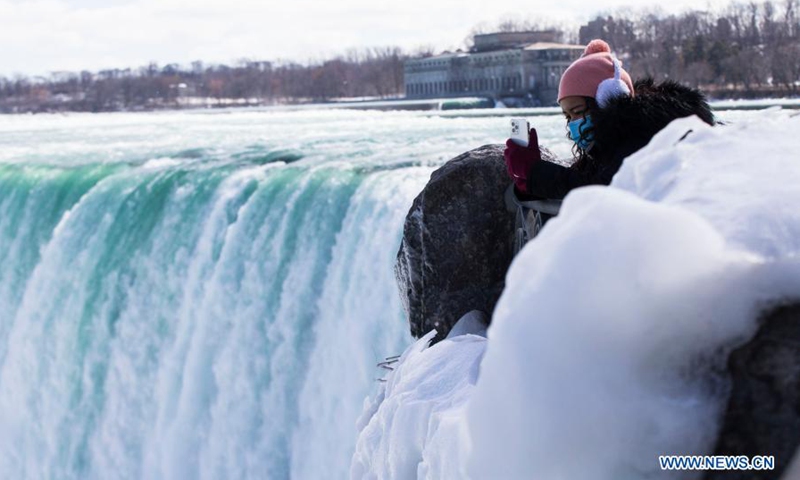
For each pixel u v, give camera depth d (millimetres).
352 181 9227
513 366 1135
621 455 1132
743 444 1121
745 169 1345
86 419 10586
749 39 72062
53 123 33281
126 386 10312
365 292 8430
